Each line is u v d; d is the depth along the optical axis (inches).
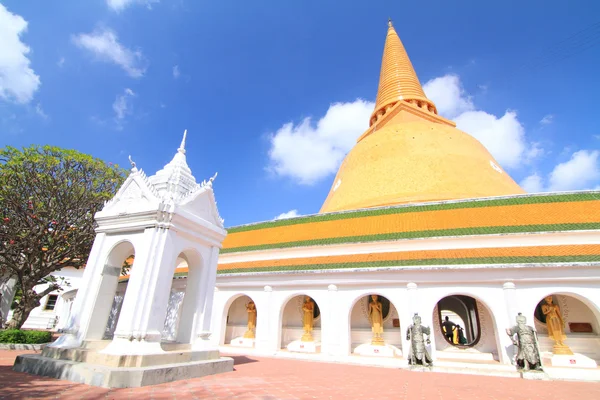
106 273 438.3
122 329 362.6
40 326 1337.4
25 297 737.0
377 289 690.8
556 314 623.5
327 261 797.9
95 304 419.2
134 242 422.0
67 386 299.0
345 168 1268.5
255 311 864.9
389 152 1128.8
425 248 754.8
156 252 404.5
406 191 997.2
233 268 877.2
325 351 690.8
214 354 455.5
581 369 543.2
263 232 1034.7
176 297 643.5
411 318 641.0
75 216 758.5
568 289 576.1
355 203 1063.0
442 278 644.1
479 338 675.4
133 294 377.1
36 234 706.8
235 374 428.5
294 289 773.3
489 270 617.6
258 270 826.8
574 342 623.8
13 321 720.3
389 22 1914.4
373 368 593.6
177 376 355.6
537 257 610.5
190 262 506.3
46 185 722.8
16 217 710.5
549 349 629.9
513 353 571.5
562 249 633.6
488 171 1053.2
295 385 374.3
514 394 382.0
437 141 1120.2
